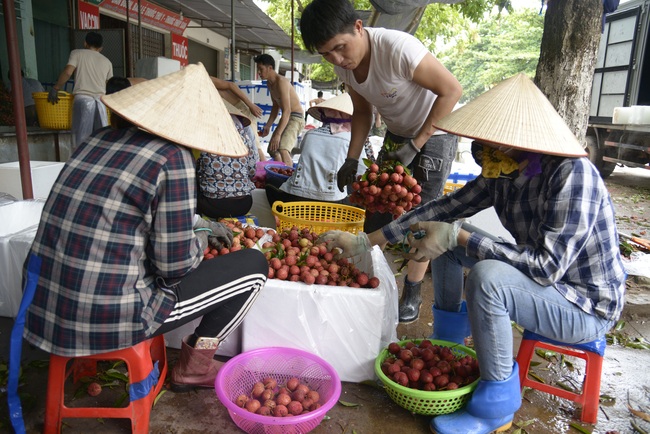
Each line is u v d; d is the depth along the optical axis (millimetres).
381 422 2303
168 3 12680
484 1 11078
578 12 4270
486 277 2105
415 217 2666
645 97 10047
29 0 8133
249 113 5523
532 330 2215
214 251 2627
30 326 1929
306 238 3068
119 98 1842
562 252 2018
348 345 2523
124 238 1816
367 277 2635
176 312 2035
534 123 2000
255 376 2465
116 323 1855
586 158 2098
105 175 1814
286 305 2480
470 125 2049
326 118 4309
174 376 2395
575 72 4383
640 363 2959
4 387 2340
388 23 8156
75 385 2406
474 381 2316
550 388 2406
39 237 1891
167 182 1806
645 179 11844
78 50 7023
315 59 19234
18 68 3594
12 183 4258
